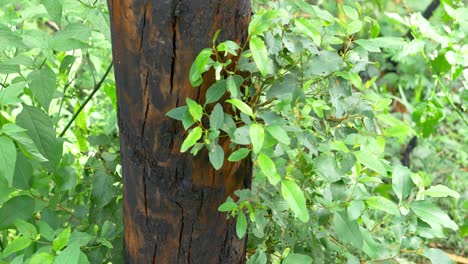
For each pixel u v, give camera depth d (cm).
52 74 124
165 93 107
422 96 286
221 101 109
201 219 118
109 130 169
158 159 112
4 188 126
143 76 107
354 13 125
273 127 104
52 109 167
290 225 124
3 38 122
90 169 147
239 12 105
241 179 118
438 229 119
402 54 145
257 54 100
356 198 119
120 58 108
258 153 107
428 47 262
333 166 113
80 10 138
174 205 116
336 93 119
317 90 124
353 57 120
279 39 111
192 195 115
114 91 152
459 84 275
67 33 128
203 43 104
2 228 127
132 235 124
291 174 119
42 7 146
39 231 126
